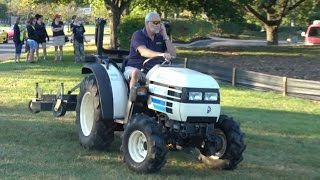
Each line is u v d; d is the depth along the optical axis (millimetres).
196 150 7910
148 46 7625
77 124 8383
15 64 20781
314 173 7602
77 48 22219
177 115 6789
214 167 7402
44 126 9656
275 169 7680
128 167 7043
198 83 6848
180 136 6848
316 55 31484
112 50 8477
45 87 14648
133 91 7223
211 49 33844
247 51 33219
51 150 7938
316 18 65188
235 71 17594
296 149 9094
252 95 15641
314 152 8945
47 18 73625
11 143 8273
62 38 22609
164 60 7527
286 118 12203
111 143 8352
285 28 78000
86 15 80062
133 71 7332
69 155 7691
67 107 8859
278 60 27500
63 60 23000
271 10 45125
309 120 12156
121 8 29016
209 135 6973
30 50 21516
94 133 7805
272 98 15328
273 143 9453
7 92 13656
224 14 31094
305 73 21594
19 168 6902
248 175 7215
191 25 48875
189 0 30672
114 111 7551
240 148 7160
